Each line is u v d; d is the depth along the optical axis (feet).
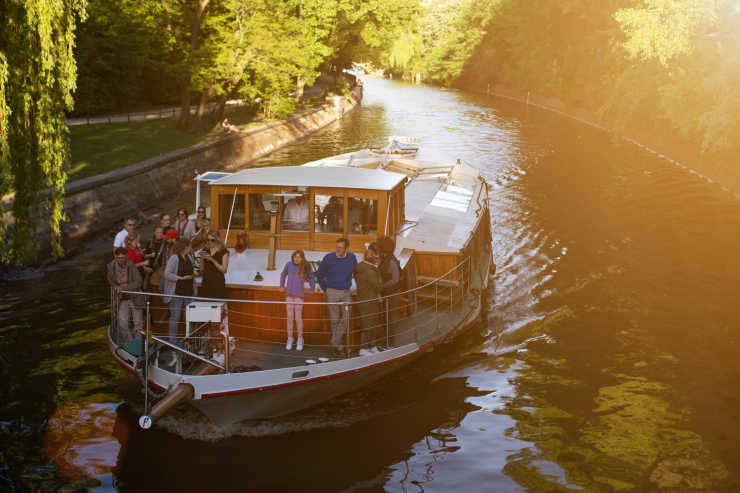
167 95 163.12
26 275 52.13
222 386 30.07
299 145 134.21
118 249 34.22
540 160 117.91
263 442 31.17
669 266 58.23
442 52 359.66
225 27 118.83
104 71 141.38
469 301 44.21
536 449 30.91
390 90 327.26
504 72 297.12
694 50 114.83
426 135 149.48
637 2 155.63
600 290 52.01
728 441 31.63
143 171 80.69
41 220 58.18
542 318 46.39
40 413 32.63
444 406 34.81
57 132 45.16
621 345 42.27
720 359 40.42
